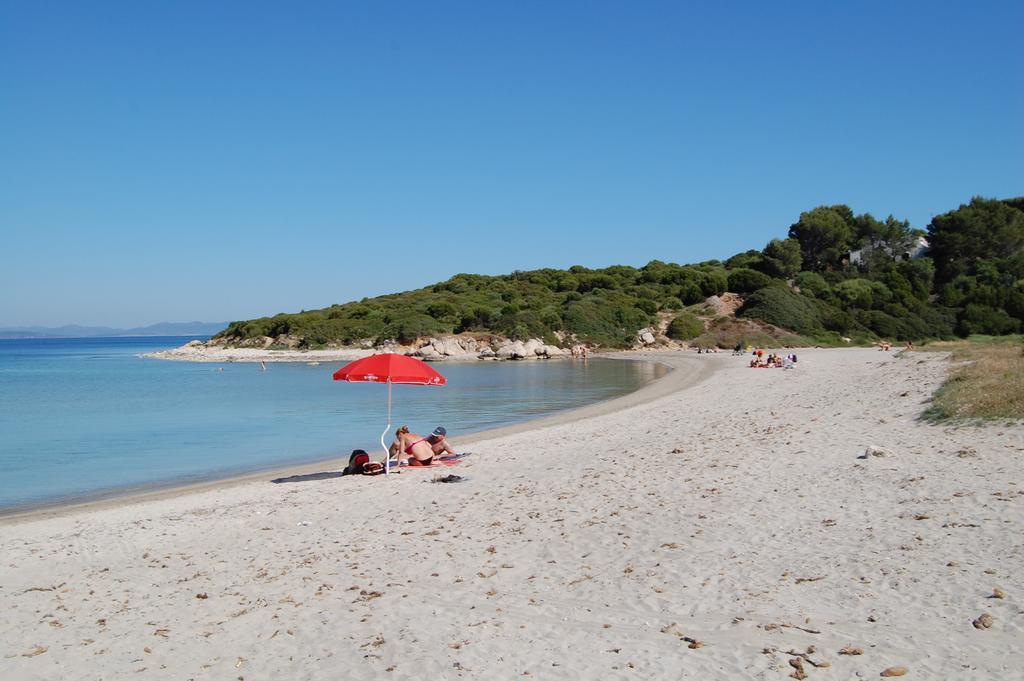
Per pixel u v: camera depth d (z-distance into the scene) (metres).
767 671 5.29
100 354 125.38
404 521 11.12
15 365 82.81
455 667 5.81
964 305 86.25
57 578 9.16
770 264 97.62
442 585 7.88
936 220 101.12
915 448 12.57
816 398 23.95
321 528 11.07
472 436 23.22
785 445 14.59
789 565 7.50
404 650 6.23
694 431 18.88
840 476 11.25
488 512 11.27
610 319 87.31
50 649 6.81
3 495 16.11
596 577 7.71
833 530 8.57
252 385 48.62
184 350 103.06
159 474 18.44
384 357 15.51
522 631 6.45
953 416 14.67
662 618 6.46
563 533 9.59
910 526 8.37
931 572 6.85
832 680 5.08
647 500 11.05
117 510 13.78
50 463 20.06
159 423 28.61
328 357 81.81
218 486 16.56
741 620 6.26
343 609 7.36
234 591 8.19
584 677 5.45
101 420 29.69
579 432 21.20
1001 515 8.32
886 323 82.00
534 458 16.55
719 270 110.12
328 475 17.19
